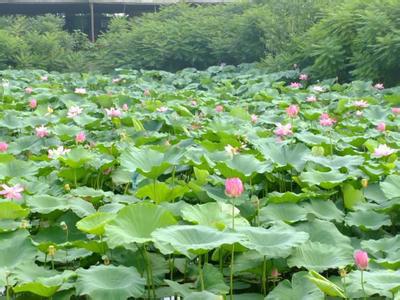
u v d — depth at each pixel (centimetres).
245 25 1576
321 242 305
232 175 368
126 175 431
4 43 1723
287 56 1338
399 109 716
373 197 384
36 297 267
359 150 543
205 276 280
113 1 2322
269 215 330
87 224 285
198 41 1641
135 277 258
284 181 421
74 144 565
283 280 284
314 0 1495
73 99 866
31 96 892
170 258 304
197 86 1259
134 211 278
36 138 550
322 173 389
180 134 582
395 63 1053
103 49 1791
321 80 1202
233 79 1287
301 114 757
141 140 525
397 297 228
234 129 573
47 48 1795
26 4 2344
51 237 322
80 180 426
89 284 249
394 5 1094
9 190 334
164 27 1678
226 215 308
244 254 293
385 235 341
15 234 292
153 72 1406
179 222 313
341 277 277
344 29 1172
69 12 2541
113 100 869
